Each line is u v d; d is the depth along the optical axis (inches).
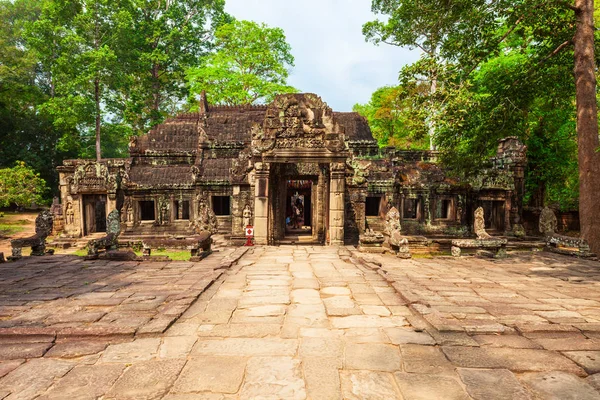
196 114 1074.1
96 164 800.9
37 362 157.6
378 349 166.4
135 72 1358.3
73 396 130.3
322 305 236.2
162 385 136.8
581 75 504.4
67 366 153.4
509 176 787.4
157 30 1385.3
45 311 228.5
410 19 588.4
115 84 1177.4
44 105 1130.0
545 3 461.7
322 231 671.8
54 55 1221.1
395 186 784.3
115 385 137.3
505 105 567.2
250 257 444.8
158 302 247.9
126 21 1155.3
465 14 489.7
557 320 203.2
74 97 1104.2
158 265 405.7
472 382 137.0
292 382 138.3
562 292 276.5
